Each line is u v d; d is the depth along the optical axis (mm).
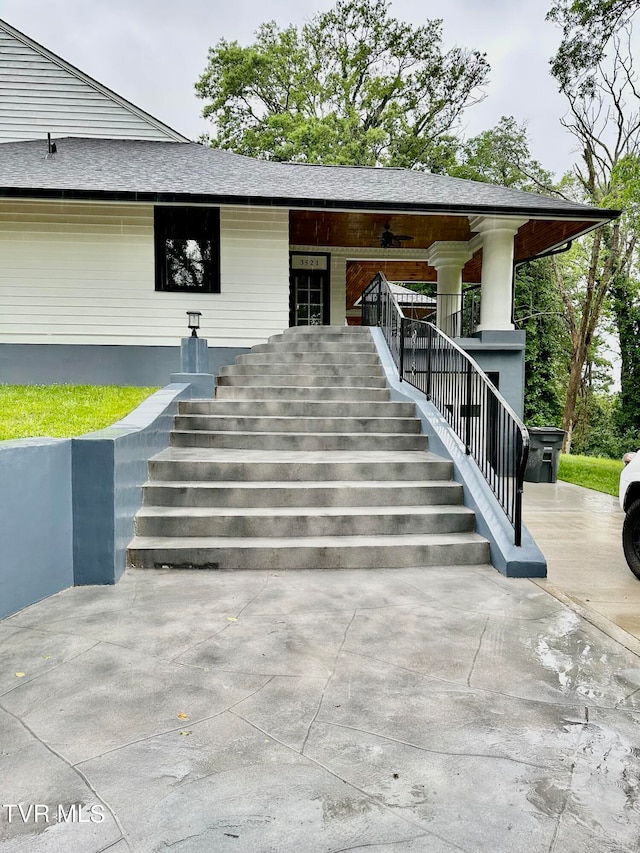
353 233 11977
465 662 2877
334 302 13773
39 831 1699
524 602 3770
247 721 2305
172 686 2578
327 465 5461
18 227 9469
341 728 2268
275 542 4535
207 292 9867
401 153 27875
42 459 3664
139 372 9758
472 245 12312
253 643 3051
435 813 1796
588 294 24047
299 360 8570
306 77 29328
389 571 4414
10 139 11625
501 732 2262
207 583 4059
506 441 4953
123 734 2199
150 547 4379
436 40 28922
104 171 9938
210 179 10023
